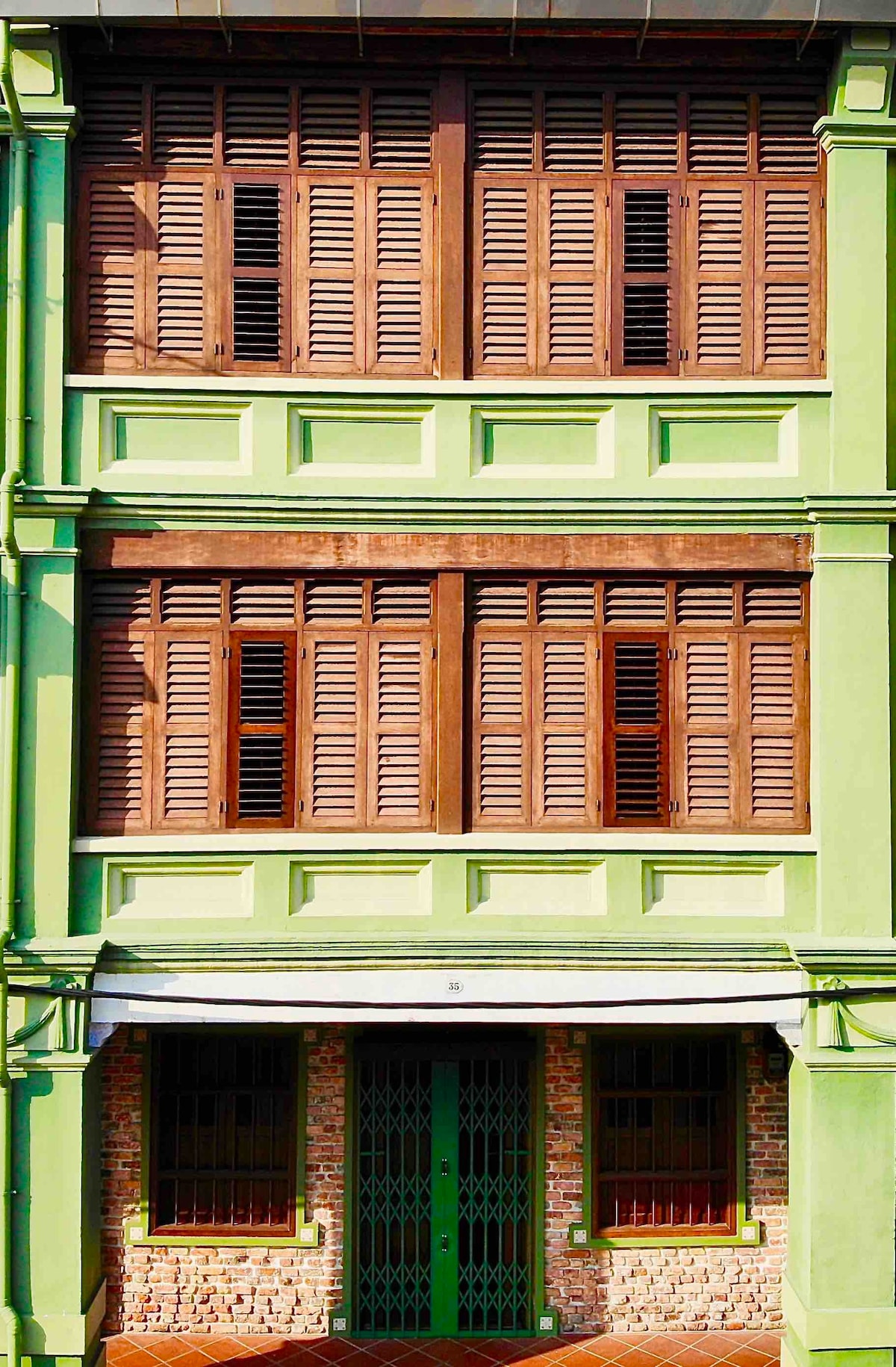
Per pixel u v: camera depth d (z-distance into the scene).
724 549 7.17
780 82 7.32
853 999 6.98
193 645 7.18
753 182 7.33
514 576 7.22
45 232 7.02
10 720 6.89
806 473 7.18
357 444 7.23
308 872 7.15
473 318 7.30
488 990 7.05
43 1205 6.86
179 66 7.20
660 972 7.08
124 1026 8.24
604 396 7.18
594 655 7.22
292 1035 8.35
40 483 6.99
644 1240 8.30
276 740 7.21
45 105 6.96
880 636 7.11
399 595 7.23
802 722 7.25
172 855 7.04
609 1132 8.40
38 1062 6.82
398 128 7.29
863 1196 7.00
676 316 7.32
